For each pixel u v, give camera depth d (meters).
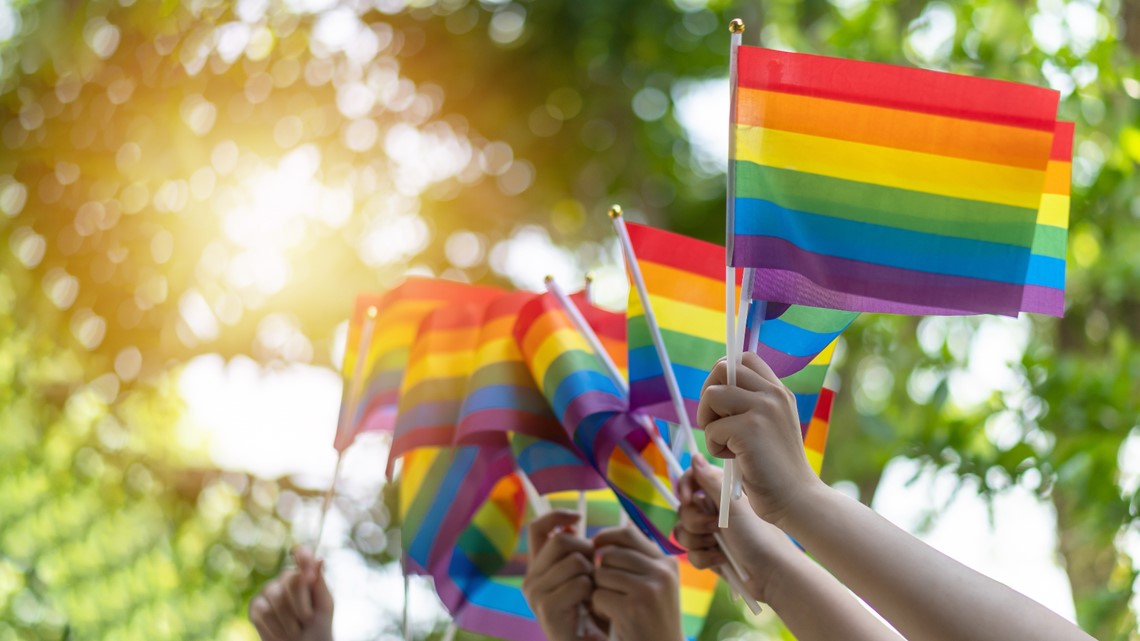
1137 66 3.89
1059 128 1.84
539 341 2.36
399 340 2.75
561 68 6.68
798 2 5.92
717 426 1.56
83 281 5.40
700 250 2.24
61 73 5.20
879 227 1.63
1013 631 1.33
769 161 1.65
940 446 3.96
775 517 1.52
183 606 5.29
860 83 1.67
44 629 4.57
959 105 1.65
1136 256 4.04
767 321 1.83
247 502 5.72
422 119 6.38
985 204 1.62
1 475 4.92
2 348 5.32
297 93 5.79
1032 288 1.79
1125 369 3.73
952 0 4.66
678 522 2.10
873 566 1.42
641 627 2.14
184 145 5.27
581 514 2.41
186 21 5.10
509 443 2.52
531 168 6.70
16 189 5.33
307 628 2.43
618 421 2.19
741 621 7.05
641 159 6.94
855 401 5.98
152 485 5.46
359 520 5.94
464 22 6.50
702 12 6.69
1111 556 3.82
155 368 5.51
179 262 5.47
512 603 2.68
